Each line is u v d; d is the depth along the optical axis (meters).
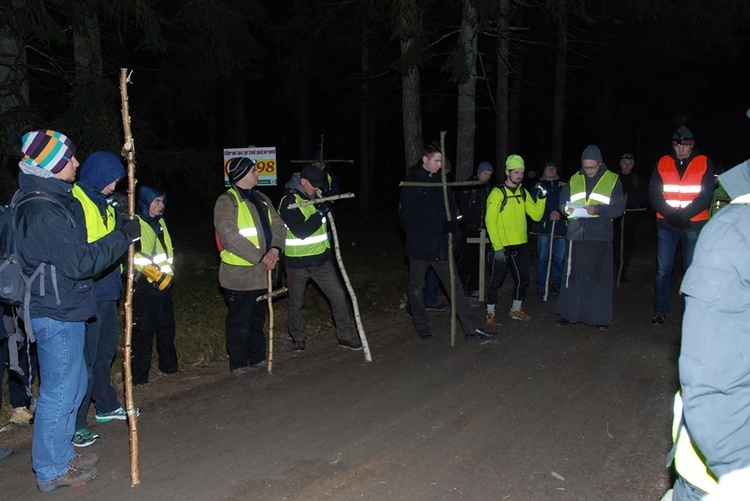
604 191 7.73
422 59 10.85
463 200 9.53
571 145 31.27
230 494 4.19
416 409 5.59
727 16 12.94
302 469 4.52
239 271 6.36
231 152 8.86
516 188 8.18
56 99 11.06
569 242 8.01
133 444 4.33
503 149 14.66
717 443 2.05
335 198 6.79
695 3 12.55
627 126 29.55
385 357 7.05
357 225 15.41
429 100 20.75
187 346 7.08
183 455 4.75
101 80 8.56
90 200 4.73
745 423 2.05
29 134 4.03
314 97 26.38
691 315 2.12
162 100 13.75
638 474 4.45
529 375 6.44
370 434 5.09
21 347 4.82
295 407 5.66
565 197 7.97
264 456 4.72
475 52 11.81
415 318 7.70
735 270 2.06
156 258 6.11
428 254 7.41
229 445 4.91
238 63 11.95
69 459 4.31
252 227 6.30
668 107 28.67
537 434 5.09
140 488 4.28
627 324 8.34
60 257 3.93
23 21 8.06
